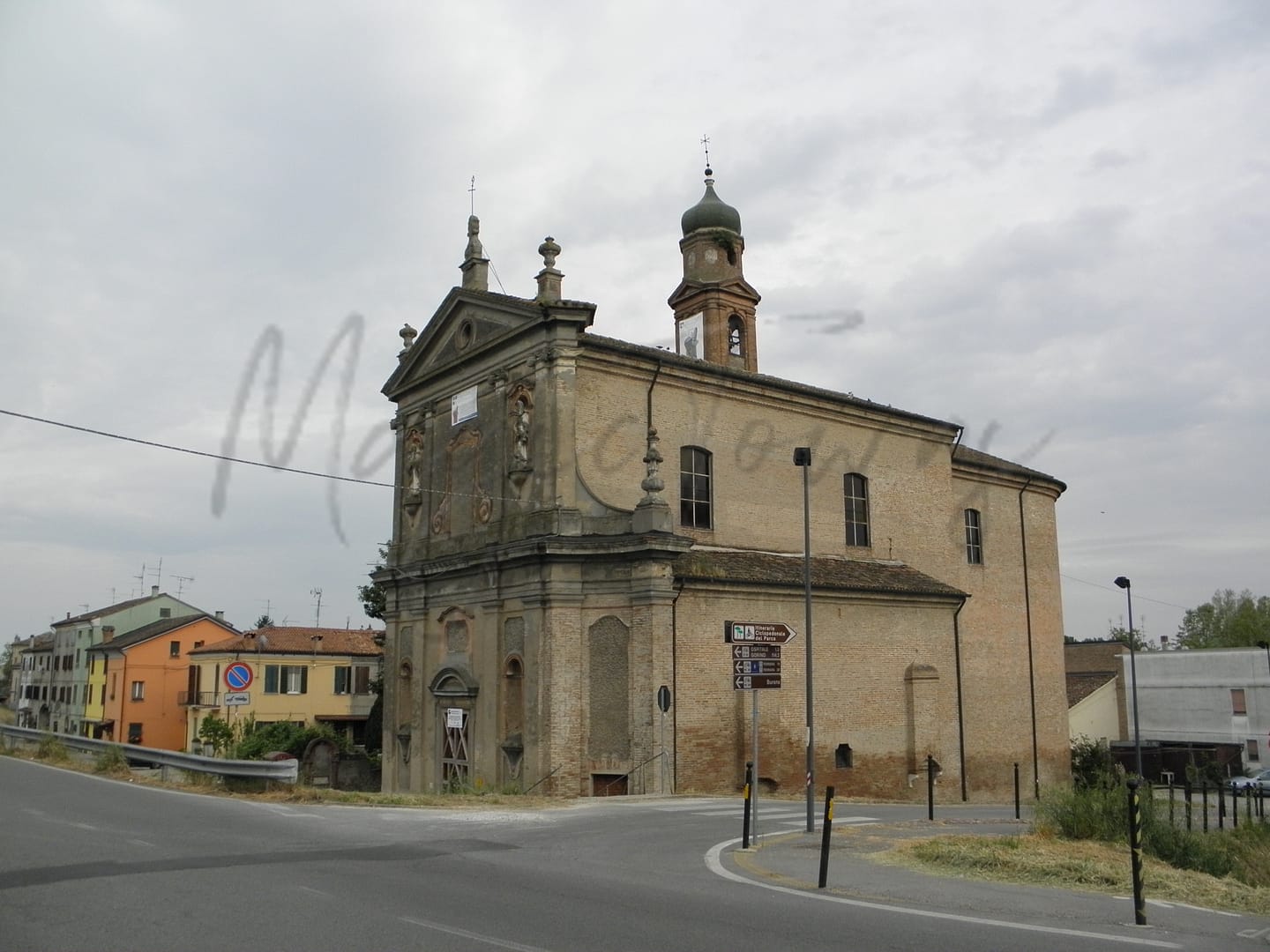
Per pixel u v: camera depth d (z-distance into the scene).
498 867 12.80
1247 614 81.75
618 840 15.96
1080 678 67.38
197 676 61.19
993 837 15.80
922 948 8.91
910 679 31.83
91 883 10.82
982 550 39.53
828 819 12.16
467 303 31.84
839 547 33.81
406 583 32.97
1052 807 17.69
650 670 25.75
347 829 16.11
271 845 13.91
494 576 28.64
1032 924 10.11
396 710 33.06
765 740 27.89
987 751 37.47
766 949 8.73
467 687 29.03
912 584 32.94
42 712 87.50
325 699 60.31
